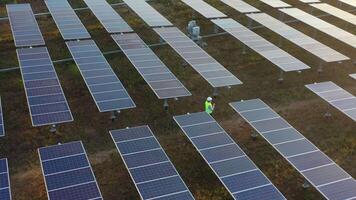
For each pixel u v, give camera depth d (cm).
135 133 2088
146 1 4469
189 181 2033
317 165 1908
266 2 4266
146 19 3603
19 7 3834
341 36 3453
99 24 3797
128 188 1966
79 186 1720
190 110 2594
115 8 4219
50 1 3975
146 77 2642
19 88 2720
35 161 2100
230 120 2527
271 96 2800
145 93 2742
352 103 2456
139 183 1762
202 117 2256
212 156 1953
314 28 3738
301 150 2011
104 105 2328
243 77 3023
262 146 2306
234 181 1805
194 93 2786
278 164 2172
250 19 3856
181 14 4166
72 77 2881
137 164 1873
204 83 2920
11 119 2403
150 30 3725
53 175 1767
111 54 3228
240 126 2475
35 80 2533
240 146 2295
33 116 2188
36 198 1884
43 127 2352
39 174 2020
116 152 2194
